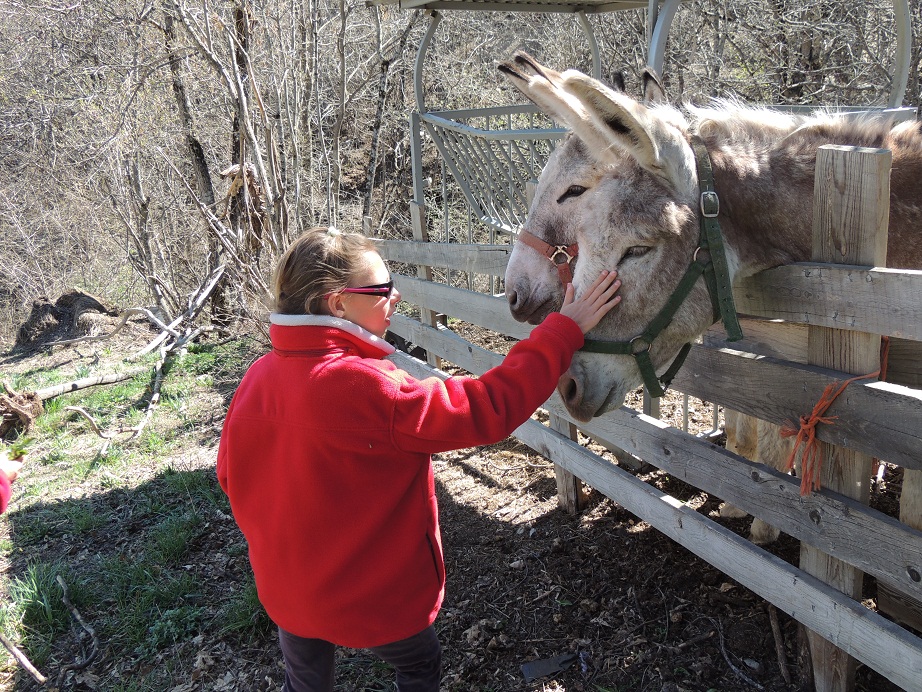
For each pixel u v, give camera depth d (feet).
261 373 6.06
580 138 6.16
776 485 7.38
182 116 29.22
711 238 6.28
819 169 6.33
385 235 36.76
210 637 10.36
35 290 41.75
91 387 22.72
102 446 17.78
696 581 10.01
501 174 15.53
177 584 11.35
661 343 6.61
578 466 11.10
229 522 13.42
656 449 9.25
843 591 6.94
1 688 9.83
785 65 27.66
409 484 5.98
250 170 24.49
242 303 22.95
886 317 5.84
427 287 13.98
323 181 35.32
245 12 22.35
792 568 7.43
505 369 5.90
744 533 11.03
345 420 5.51
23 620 10.98
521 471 14.12
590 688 8.52
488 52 44.06
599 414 6.70
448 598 10.54
